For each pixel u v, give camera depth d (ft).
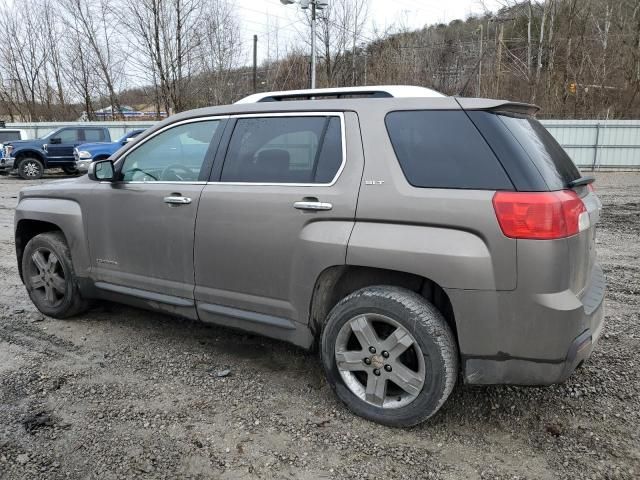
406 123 9.66
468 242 8.68
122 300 13.67
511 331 8.61
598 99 88.53
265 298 10.94
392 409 9.64
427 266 8.87
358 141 9.93
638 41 90.63
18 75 110.63
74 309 14.90
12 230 29.60
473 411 10.34
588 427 9.77
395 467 8.67
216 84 89.97
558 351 8.49
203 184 11.73
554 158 9.78
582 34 92.38
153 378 11.70
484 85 88.07
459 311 8.82
